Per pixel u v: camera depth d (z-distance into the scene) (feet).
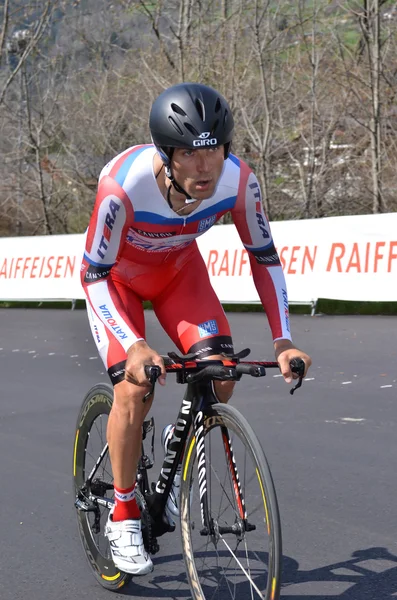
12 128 64.54
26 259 46.39
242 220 10.72
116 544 10.34
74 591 10.97
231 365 9.25
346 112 50.08
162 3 58.85
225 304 40.47
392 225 32.76
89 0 62.23
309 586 10.60
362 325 32.58
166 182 9.96
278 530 8.55
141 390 9.86
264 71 53.16
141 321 11.16
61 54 63.31
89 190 60.44
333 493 14.25
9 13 62.75
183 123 8.90
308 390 22.09
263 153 50.72
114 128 59.93
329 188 50.08
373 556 11.48
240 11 54.29
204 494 9.43
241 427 8.96
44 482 15.81
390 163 47.91
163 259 10.84
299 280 35.60
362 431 17.93
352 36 52.60
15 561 12.06
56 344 32.42
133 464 10.27
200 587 9.86
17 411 21.72
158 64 58.03
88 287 10.25
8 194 63.57
